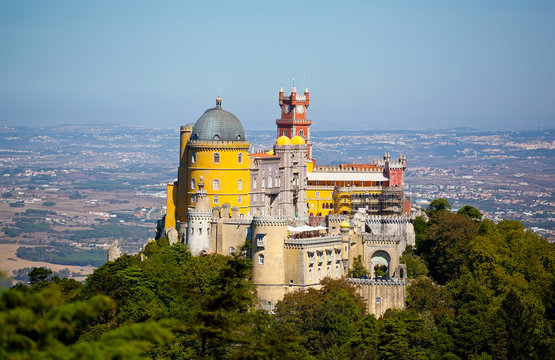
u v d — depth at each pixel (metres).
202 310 177.00
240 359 172.12
